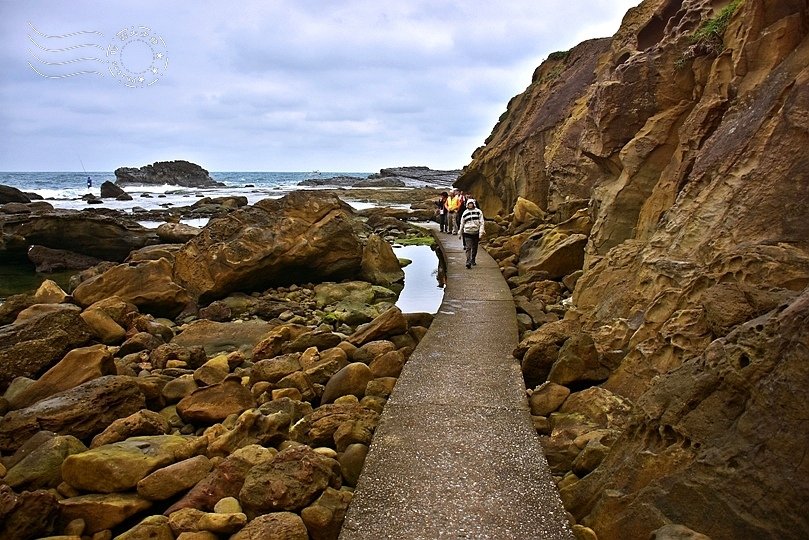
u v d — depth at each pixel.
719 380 3.64
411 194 57.19
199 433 6.46
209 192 72.25
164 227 23.78
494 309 10.22
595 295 9.71
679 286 7.27
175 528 4.13
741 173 7.43
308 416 5.98
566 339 7.22
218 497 4.49
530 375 7.04
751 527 3.04
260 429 5.63
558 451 5.14
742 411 3.46
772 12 9.20
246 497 4.20
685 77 12.38
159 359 9.11
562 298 12.68
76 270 21.27
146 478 4.66
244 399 6.76
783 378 3.22
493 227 22.03
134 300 13.15
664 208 10.38
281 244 15.54
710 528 3.22
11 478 4.90
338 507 4.10
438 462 4.54
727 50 10.08
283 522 3.88
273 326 11.90
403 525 3.74
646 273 8.13
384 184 80.00
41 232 21.88
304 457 4.40
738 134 7.97
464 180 34.16
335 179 98.31
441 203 24.67
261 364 7.86
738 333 3.73
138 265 13.67
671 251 8.04
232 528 4.01
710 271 6.41
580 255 14.59
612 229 12.48
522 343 7.39
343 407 5.99
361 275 17.55
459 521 3.77
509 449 4.74
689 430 3.65
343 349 8.51
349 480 4.82
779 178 6.75
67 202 49.47
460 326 8.98
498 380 6.43
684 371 4.00
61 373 7.16
